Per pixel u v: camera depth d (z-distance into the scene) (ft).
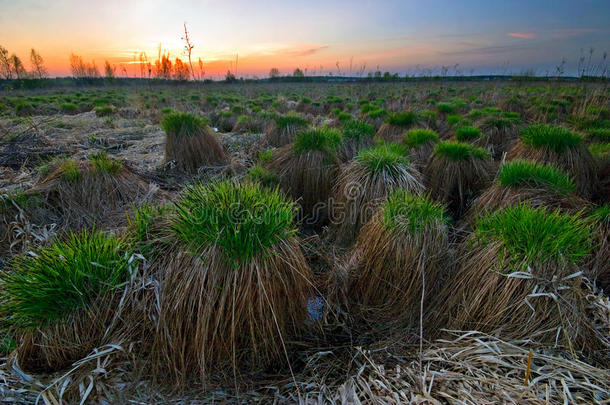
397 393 4.69
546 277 5.55
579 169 11.81
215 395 5.17
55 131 25.29
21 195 10.03
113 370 5.22
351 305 7.29
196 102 52.49
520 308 5.58
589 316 5.95
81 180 10.69
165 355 5.27
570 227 5.77
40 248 6.17
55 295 5.04
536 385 4.55
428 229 6.97
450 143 12.92
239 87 86.58
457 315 6.13
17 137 19.49
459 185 12.08
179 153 15.08
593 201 11.68
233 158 16.85
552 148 12.17
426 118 24.21
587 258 7.61
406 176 10.11
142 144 21.86
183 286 5.38
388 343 6.11
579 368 4.75
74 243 5.61
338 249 9.57
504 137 19.84
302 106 44.14
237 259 5.42
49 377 5.17
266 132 20.76
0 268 7.82
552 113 26.40
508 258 5.86
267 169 13.15
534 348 5.26
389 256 6.99
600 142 16.79
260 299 5.36
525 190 9.11
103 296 5.40
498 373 4.93
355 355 5.78
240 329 5.52
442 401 4.58
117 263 5.52
